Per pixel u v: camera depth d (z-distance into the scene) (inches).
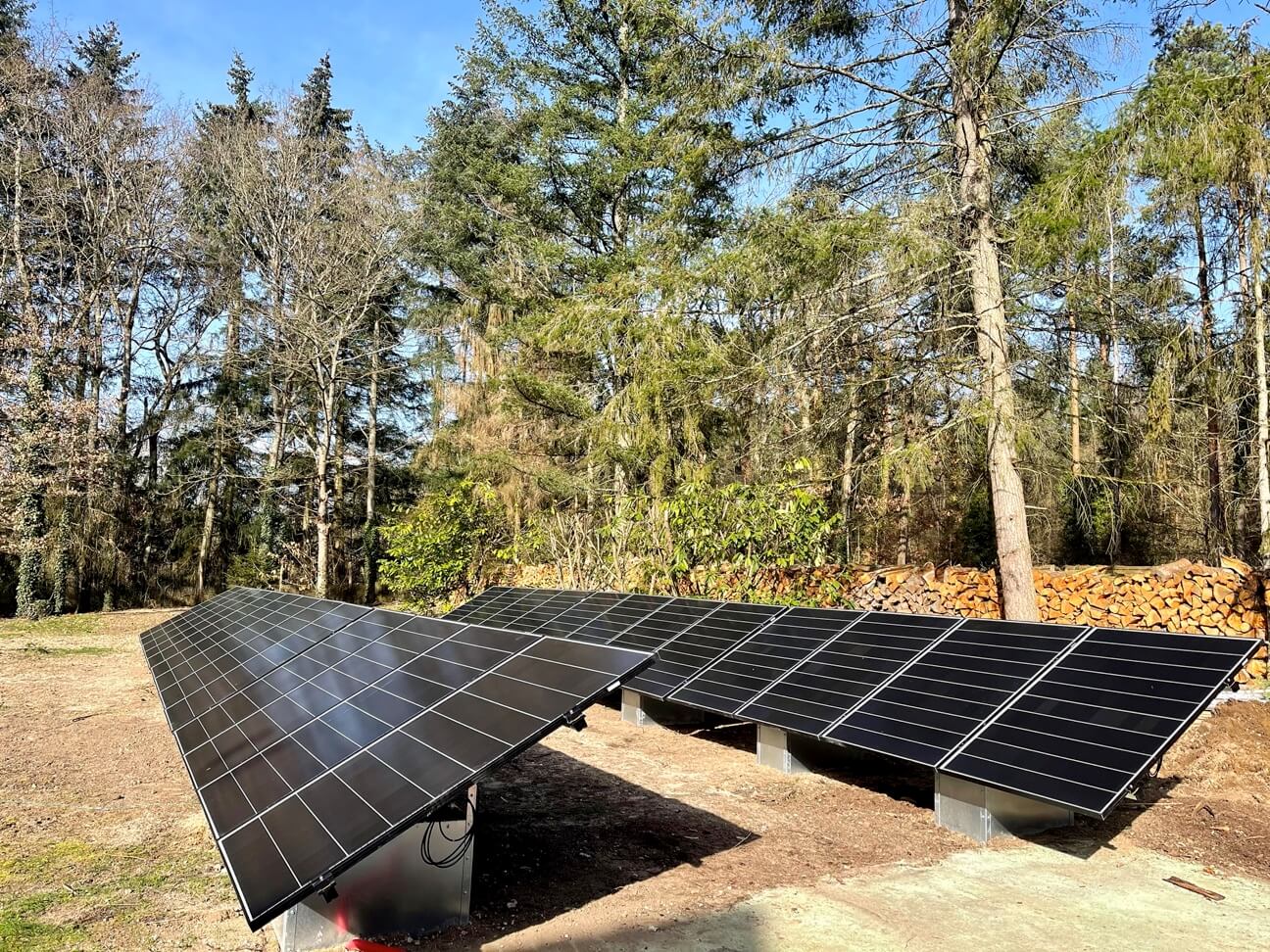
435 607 615.5
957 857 169.0
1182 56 306.0
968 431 318.0
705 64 359.3
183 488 891.4
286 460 937.5
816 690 226.4
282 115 863.7
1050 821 186.7
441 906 136.2
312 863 106.4
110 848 170.2
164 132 820.0
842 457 472.4
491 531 622.2
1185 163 270.2
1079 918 139.3
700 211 406.9
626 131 562.6
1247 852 170.4
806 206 359.9
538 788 219.9
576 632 335.6
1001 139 361.4
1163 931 133.8
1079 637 201.6
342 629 253.4
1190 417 432.8
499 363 622.8
